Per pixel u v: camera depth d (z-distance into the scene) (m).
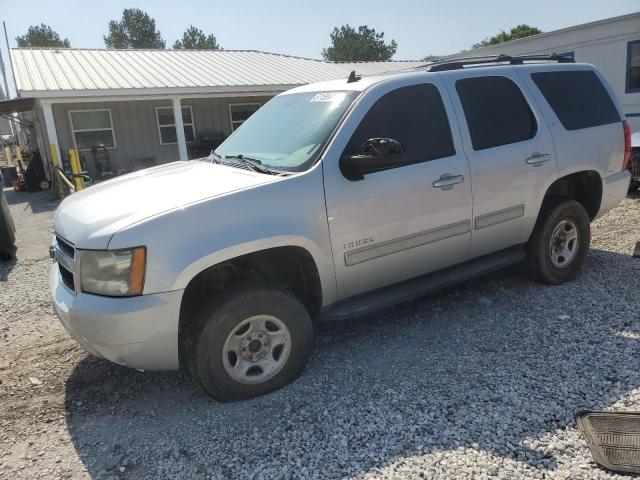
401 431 2.96
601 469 2.58
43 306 5.40
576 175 5.05
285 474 2.68
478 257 4.48
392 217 3.73
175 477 2.72
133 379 3.76
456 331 4.20
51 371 3.94
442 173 3.95
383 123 3.80
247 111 19.84
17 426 3.25
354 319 4.54
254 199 3.24
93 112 17.12
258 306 3.26
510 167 4.32
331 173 3.50
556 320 4.26
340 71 20.91
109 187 3.73
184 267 3.01
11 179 20.72
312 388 3.46
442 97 4.11
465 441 2.84
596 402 3.12
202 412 3.28
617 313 4.31
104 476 2.76
